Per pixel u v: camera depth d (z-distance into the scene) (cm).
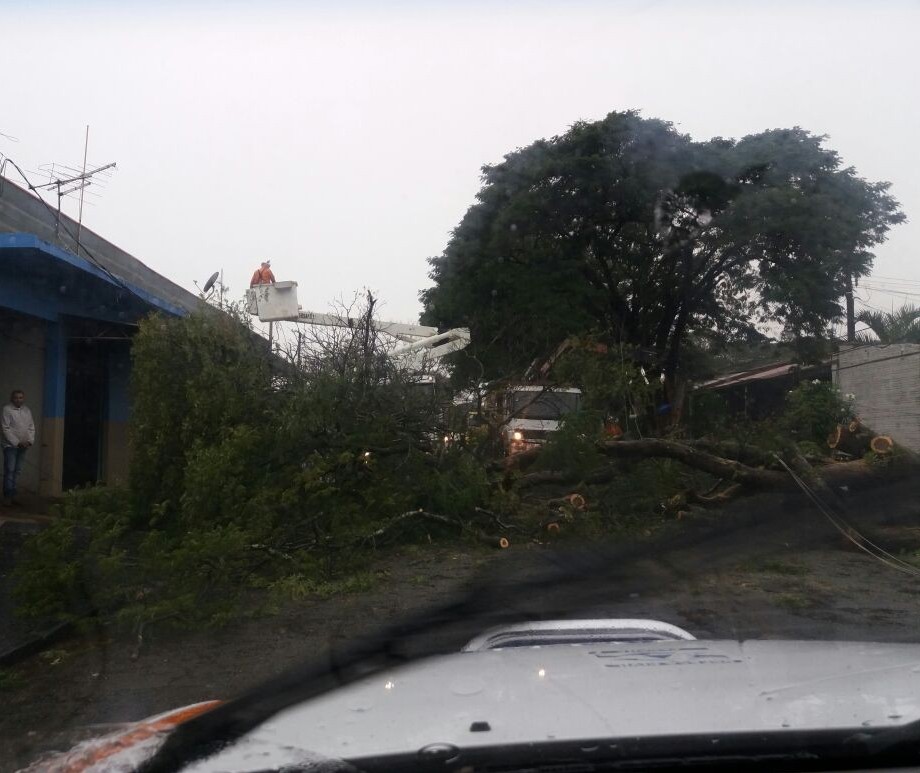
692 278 2345
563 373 1222
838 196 2203
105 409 1755
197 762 236
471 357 1302
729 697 256
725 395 3006
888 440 1120
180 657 688
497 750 221
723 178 2192
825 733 224
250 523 877
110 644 732
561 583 856
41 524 1155
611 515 1111
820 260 2208
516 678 284
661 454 1114
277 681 493
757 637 662
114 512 1038
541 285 2180
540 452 1151
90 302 1571
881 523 1073
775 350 2472
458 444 1137
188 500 915
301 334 1163
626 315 2414
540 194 2202
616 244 2338
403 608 780
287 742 242
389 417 1093
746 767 221
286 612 796
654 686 268
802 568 929
